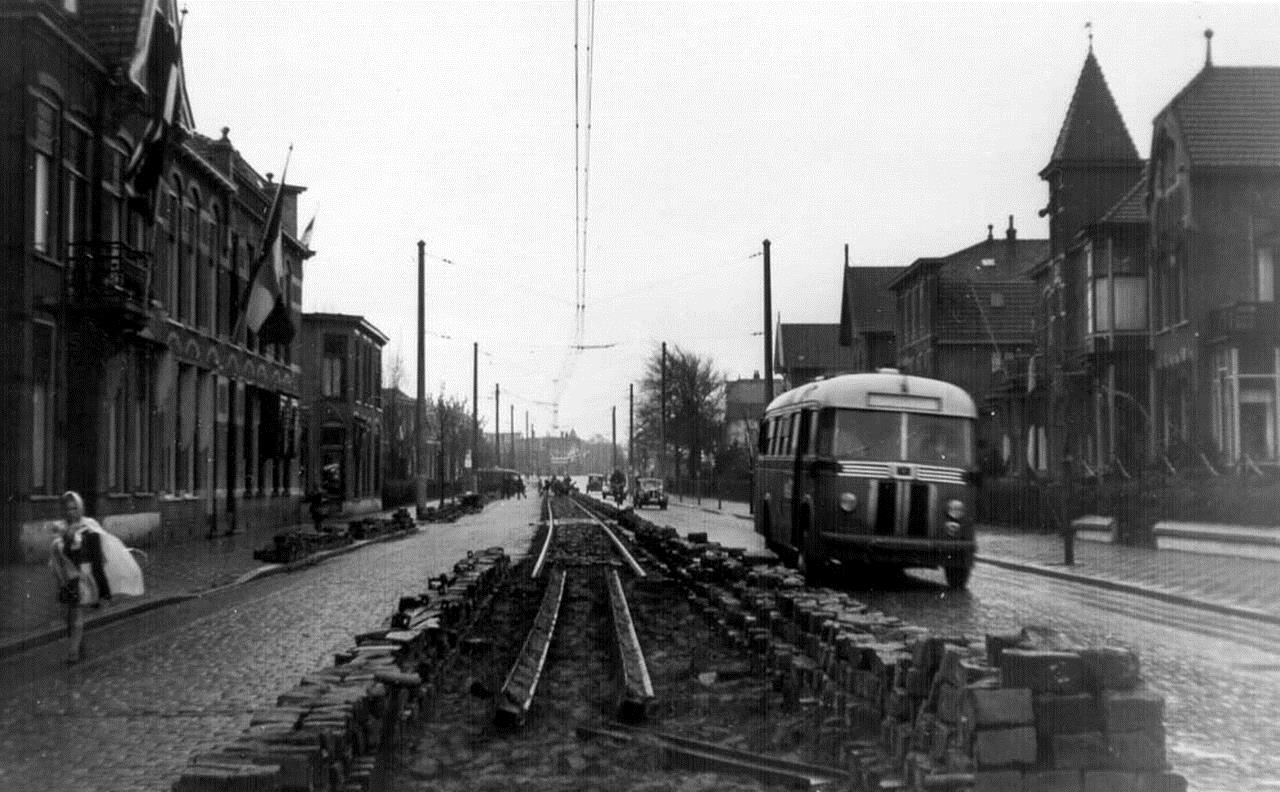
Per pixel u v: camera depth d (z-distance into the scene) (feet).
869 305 244.42
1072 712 20.81
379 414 232.73
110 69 93.09
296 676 40.52
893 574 80.12
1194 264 116.26
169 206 110.93
